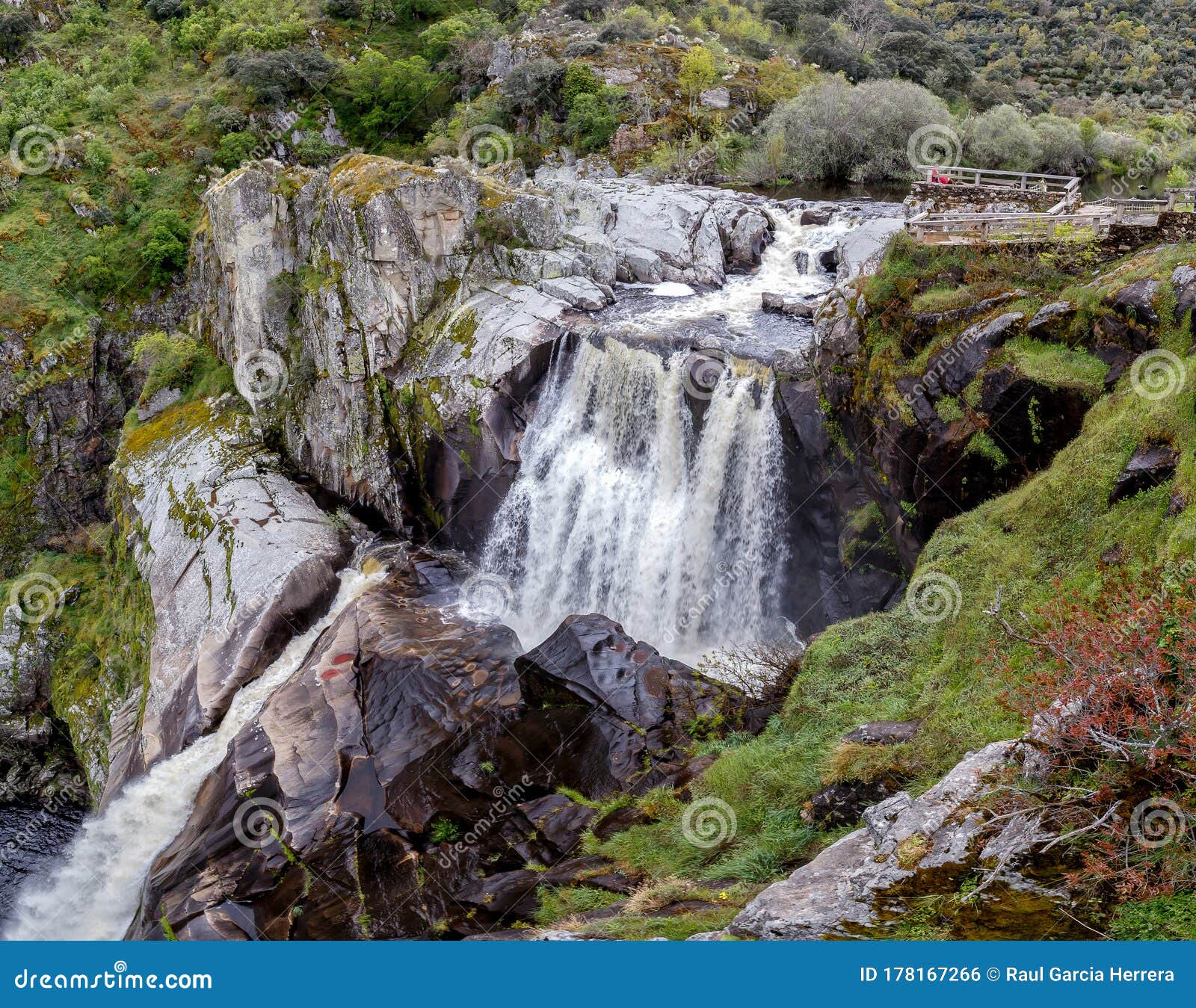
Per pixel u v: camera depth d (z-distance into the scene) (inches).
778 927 452.4
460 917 693.3
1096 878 411.8
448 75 2348.7
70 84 2347.4
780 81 2134.6
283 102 2311.8
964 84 2497.5
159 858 930.1
